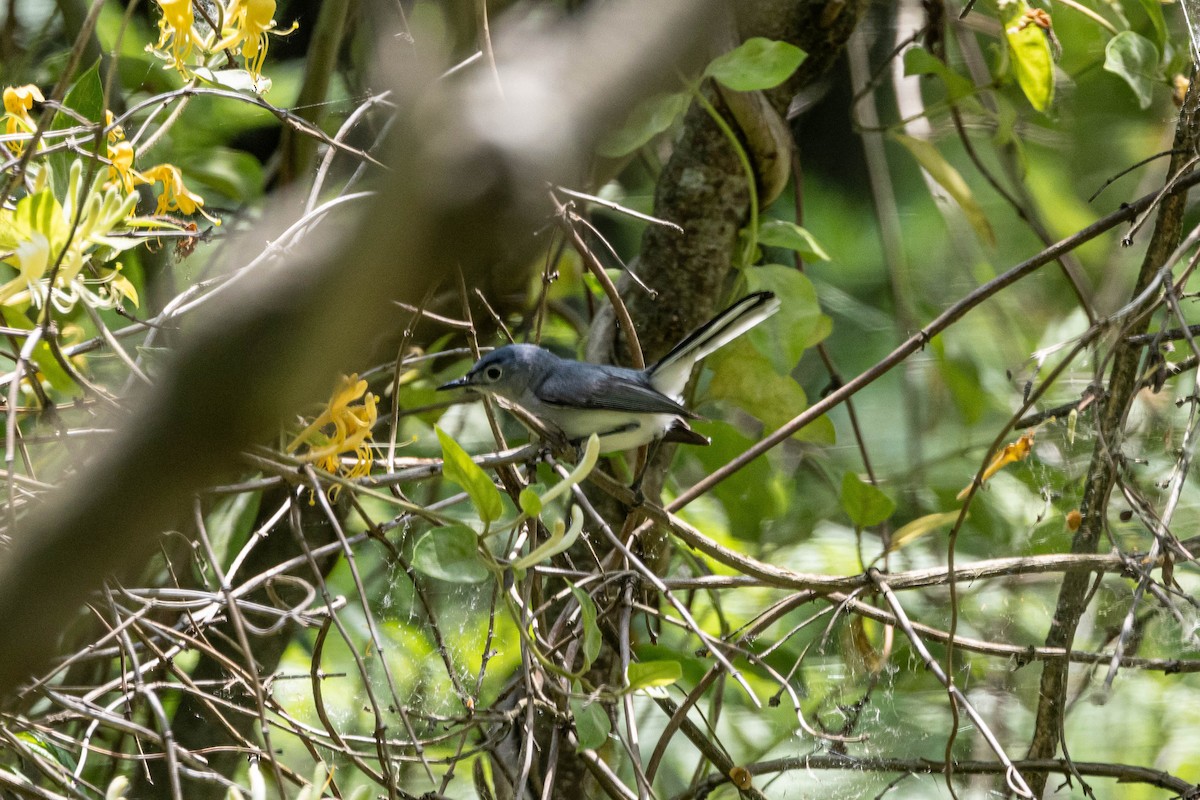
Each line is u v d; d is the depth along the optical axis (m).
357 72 8.92
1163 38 8.71
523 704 6.48
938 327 6.84
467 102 0.85
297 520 5.32
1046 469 9.90
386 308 0.89
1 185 5.53
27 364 5.03
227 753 8.24
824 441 9.11
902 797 9.06
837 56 8.83
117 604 5.84
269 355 0.86
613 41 0.85
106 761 8.25
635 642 7.80
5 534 4.89
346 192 6.54
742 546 9.55
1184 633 6.48
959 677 9.59
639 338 8.76
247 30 5.77
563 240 8.34
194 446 0.89
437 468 5.89
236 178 9.35
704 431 8.85
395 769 6.24
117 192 5.24
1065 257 10.20
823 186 13.52
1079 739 9.77
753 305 7.57
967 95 9.38
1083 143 11.90
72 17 8.04
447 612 9.41
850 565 10.46
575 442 7.78
